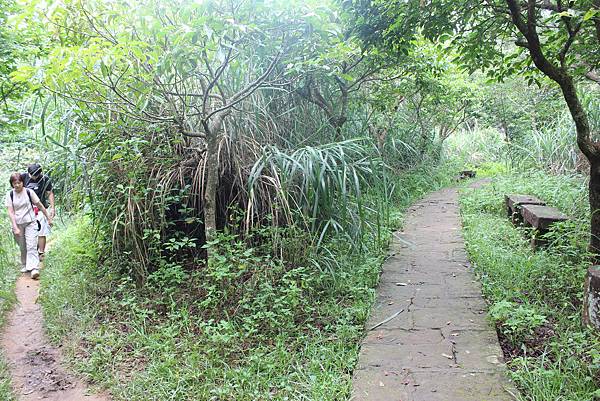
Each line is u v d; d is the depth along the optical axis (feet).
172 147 17.89
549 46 16.65
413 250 19.33
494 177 36.27
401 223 23.47
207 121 15.60
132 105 14.65
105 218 17.46
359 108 26.50
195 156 17.61
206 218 16.05
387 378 10.23
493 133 50.49
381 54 21.16
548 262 15.42
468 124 57.77
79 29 13.73
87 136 17.10
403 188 30.42
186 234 18.04
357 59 21.52
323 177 16.07
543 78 18.28
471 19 17.15
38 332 14.44
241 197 17.25
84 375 11.80
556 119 35.40
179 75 14.28
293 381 10.68
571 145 30.68
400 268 17.25
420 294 14.78
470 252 18.34
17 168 28.19
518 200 23.07
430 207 28.12
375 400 9.45
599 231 14.58
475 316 13.07
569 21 13.57
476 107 45.06
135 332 13.41
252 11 13.03
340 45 15.64
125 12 12.85
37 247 20.29
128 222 16.40
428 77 28.14
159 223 17.13
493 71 18.08
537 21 16.43
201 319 13.65
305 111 20.70
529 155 35.29
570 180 26.30
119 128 16.92
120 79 13.71
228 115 17.33
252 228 15.57
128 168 16.78
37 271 19.72
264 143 17.97
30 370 12.20
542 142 33.14
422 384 9.91
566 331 11.36
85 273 17.80
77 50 12.01
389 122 32.48
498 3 15.56
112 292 16.35
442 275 16.38
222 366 11.60
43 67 12.16
